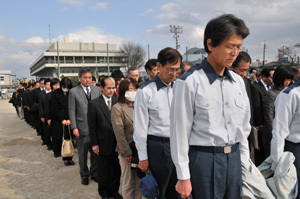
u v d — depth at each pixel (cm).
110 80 316
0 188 383
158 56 227
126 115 269
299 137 208
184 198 146
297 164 209
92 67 6072
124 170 277
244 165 163
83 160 388
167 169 218
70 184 393
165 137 220
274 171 207
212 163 141
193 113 140
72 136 513
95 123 315
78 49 6266
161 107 222
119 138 264
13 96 1319
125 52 5528
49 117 549
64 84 486
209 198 143
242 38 129
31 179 418
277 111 211
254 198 161
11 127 996
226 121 140
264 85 414
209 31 132
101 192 326
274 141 207
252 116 317
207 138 139
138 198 282
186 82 136
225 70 144
